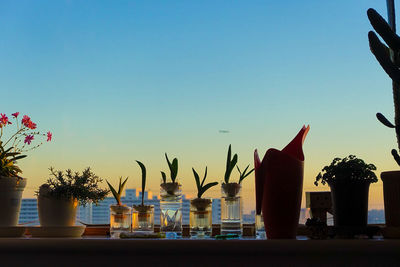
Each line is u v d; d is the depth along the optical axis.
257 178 1.20
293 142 1.27
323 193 1.38
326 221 1.37
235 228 1.33
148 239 1.17
